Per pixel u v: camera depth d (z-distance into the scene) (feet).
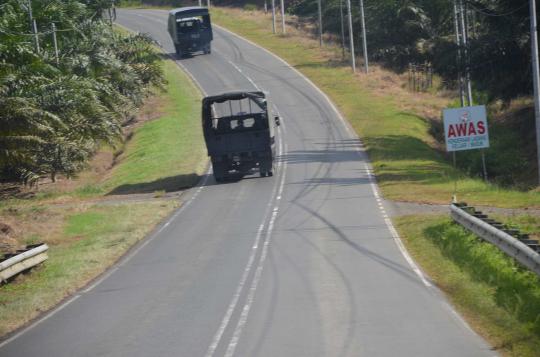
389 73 456.45
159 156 273.33
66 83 235.40
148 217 174.19
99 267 123.54
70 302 100.99
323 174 221.66
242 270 111.65
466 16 401.49
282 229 146.30
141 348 74.23
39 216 183.93
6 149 192.65
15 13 320.70
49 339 81.61
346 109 349.00
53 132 209.77
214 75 444.55
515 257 94.17
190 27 491.72
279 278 103.86
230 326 79.92
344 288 94.89
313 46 526.57
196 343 74.28
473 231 116.88
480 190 182.91
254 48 522.88
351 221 150.00
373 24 526.98
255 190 202.18
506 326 72.28
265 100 213.05
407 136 290.56
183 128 324.80
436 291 90.38
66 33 347.15
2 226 165.27
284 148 277.03
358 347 68.69
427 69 449.48
